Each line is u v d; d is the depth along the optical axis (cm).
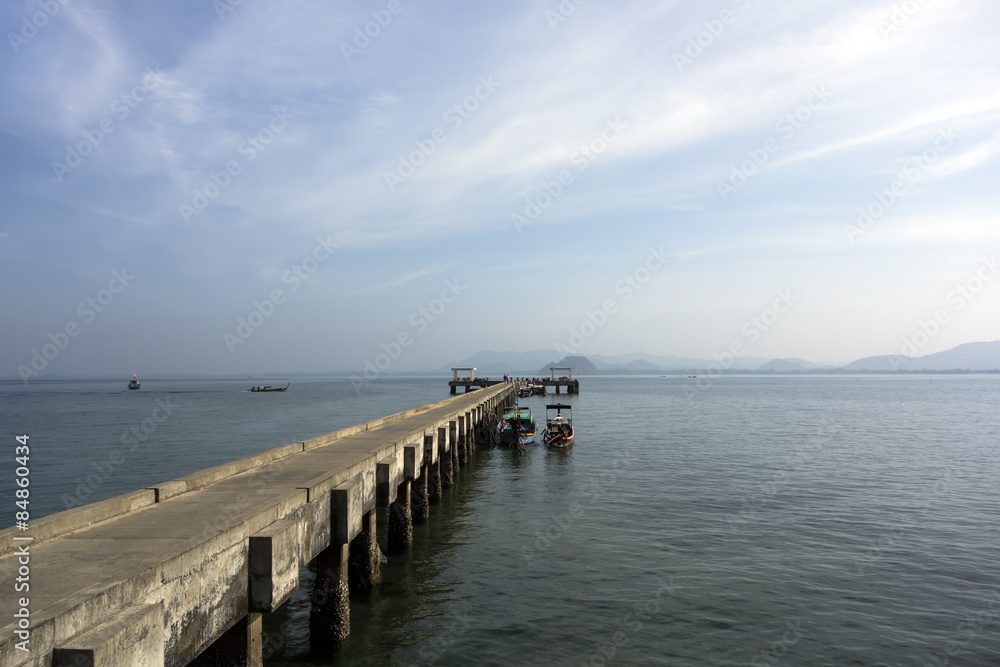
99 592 574
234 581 812
